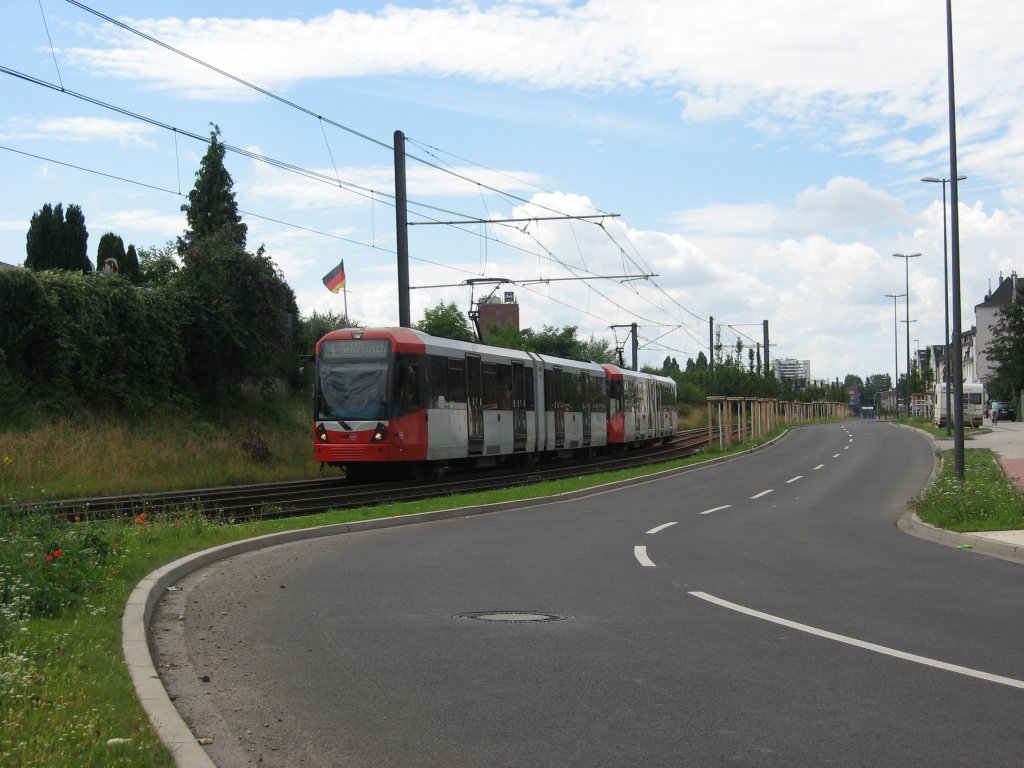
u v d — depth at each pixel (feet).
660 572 40.52
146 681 21.53
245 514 64.44
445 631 28.58
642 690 22.34
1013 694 21.99
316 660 25.18
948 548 49.21
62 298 104.63
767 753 18.04
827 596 34.81
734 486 96.37
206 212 161.48
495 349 111.04
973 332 421.18
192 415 115.14
